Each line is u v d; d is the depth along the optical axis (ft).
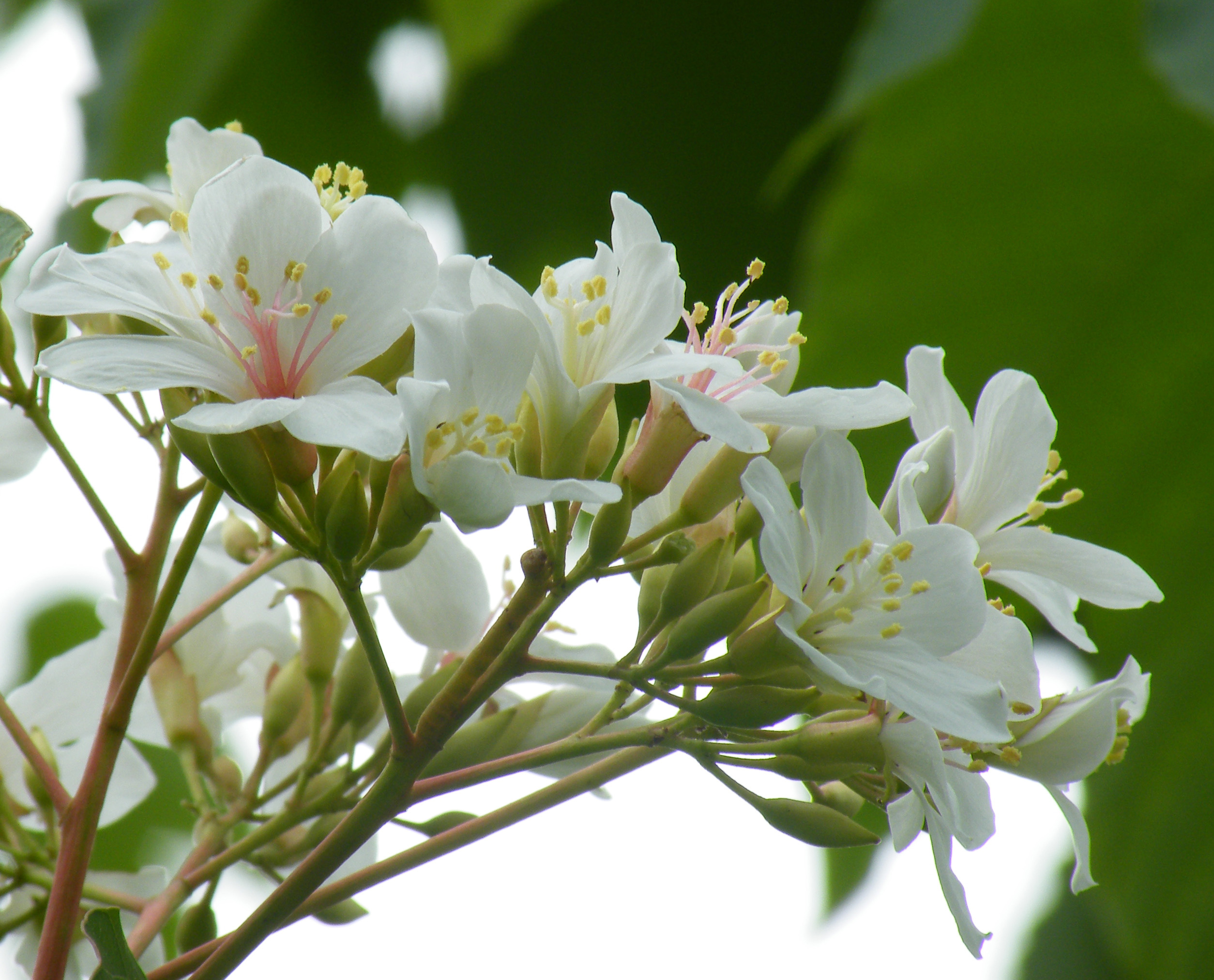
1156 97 2.13
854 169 2.16
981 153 2.16
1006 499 1.85
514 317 1.74
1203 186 2.16
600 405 1.76
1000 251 2.20
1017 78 2.13
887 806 1.77
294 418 1.72
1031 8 2.10
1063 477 1.87
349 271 1.77
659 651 1.79
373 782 1.83
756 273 1.82
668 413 1.77
